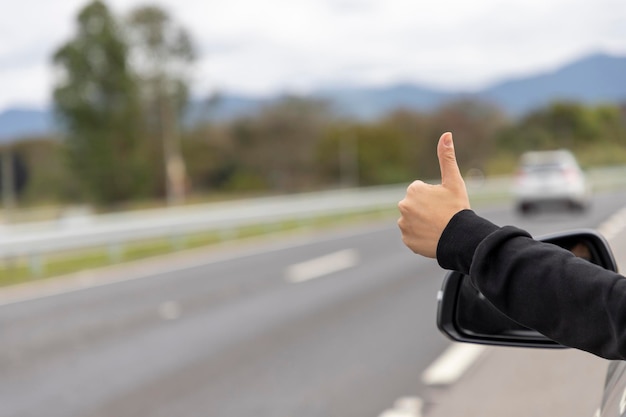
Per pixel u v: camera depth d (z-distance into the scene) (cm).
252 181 9950
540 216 2330
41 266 1549
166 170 8275
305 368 673
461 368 647
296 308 989
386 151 10338
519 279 131
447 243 139
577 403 518
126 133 7694
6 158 3659
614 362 205
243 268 1447
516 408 520
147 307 1042
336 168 10344
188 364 706
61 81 7444
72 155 7650
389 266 1402
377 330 833
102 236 1672
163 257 1769
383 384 609
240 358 721
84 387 643
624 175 5475
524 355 671
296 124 10225
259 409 557
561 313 127
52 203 9625
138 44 7725
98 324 929
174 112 7919
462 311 182
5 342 844
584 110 10644
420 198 145
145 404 584
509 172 9631
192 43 7794
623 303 119
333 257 1581
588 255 191
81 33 7419
